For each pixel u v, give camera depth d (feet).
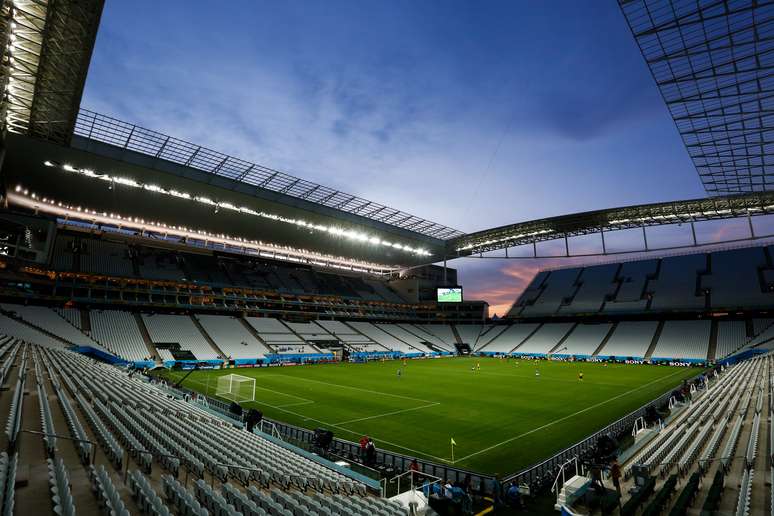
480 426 75.61
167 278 205.05
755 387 81.92
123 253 206.80
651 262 276.41
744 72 60.54
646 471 36.96
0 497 20.15
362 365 188.55
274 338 207.31
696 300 229.86
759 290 217.97
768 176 88.17
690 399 88.84
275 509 27.25
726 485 35.63
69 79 78.07
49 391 52.85
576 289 286.25
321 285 279.49
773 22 52.90
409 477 50.26
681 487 36.42
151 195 169.99
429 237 249.14
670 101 68.80
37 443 33.68
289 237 230.48
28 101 83.61
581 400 101.81
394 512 32.17
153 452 36.09
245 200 171.83
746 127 72.13
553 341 249.75
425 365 193.67
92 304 178.29
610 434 66.39
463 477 48.49
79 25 66.59
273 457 42.78
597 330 246.47
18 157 132.67
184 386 116.88
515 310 296.92
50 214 188.55
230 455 39.65
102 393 55.77
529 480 48.14
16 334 121.70
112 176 144.25
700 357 191.72
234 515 24.73
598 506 35.68
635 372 164.35
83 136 128.77
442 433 71.00
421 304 315.99
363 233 221.05
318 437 58.13
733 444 44.11
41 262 153.07
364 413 85.92
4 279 151.53
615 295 262.88
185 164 147.54
